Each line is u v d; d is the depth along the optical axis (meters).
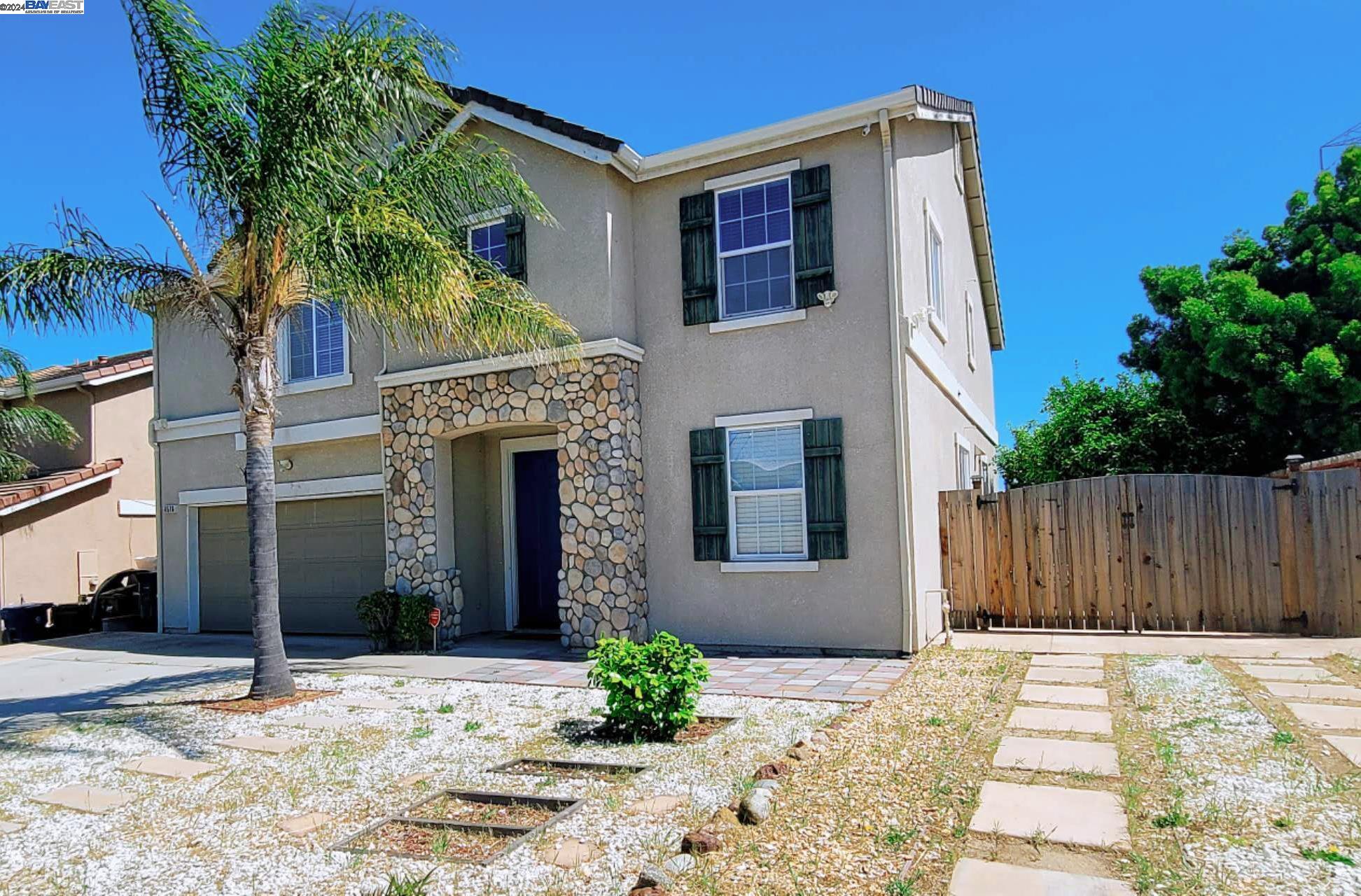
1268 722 6.77
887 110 10.68
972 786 5.53
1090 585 11.62
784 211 11.47
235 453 15.80
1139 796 5.24
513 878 4.45
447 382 12.60
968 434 16.12
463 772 6.39
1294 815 4.82
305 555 15.09
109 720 8.55
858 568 10.67
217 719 8.35
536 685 9.50
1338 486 10.60
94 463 19.30
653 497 11.91
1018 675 9.06
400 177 9.52
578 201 11.91
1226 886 4.00
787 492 11.26
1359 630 10.45
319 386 14.34
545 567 13.62
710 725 7.57
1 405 19.55
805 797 5.42
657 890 4.15
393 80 8.82
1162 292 18.20
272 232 8.63
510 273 12.29
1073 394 18.72
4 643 16.45
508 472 13.82
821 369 11.00
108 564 19.44
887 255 10.72
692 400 11.75
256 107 8.48
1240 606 10.95
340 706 8.72
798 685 8.95
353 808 5.70
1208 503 11.16
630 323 12.05
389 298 9.05
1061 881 4.14
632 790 5.79
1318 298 16.44
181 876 4.71
